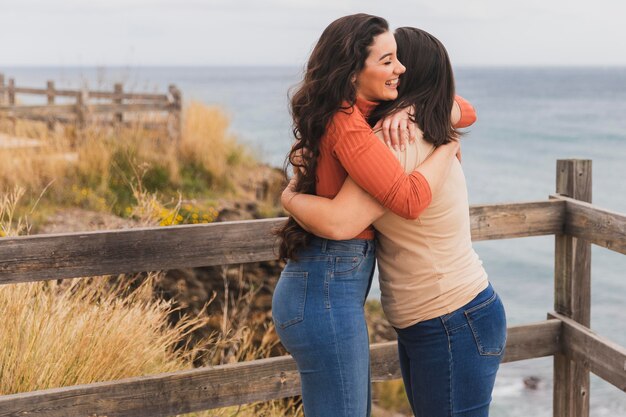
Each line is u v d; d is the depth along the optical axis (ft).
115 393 7.87
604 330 31.86
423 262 6.50
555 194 9.98
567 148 112.16
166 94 37.27
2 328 9.46
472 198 69.82
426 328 6.57
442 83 6.51
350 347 6.32
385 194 5.98
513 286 38.96
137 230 7.94
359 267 6.50
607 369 8.82
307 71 6.41
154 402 8.04
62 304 10.29
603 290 37.96
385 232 6.59
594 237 9.05
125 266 7.93
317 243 6.48
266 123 124.26
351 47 6.13
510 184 77.61
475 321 6.52
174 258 8.11
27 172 27.66
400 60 6.54
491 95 284.00
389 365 9.02
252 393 8.46
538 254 46.14
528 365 26.11
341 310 6.33
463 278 6.54
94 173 29.32
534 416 22.06
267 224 8.38
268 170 36.88
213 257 8.25
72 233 7.75
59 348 9.42
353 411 6.39
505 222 9.44
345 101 6.19
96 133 33.14
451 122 6.66
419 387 6.80
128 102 39.04
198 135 35.50
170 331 10.96
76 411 7.73
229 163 35.88
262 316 17.17
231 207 29.53
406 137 6.28
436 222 6.44
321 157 6.40
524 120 165.48
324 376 6.37
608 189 73.41
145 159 31.53
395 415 17.93
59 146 31.17
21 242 7.55
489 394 6.71
